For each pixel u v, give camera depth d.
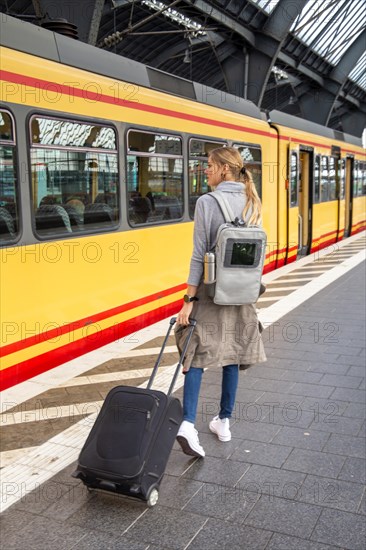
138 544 2.65
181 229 7.07
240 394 4.51
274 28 20.88
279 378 4.88
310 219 12.89
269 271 10.59
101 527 2.78
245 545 2.63
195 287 3.28
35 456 3.48
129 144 5.97
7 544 2.65
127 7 18.03
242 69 22.09
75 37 6.09
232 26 19.64
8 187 4.47
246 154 9.02
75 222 5.25
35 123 4.70
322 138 13.48
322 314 7.22
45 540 2.68
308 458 3.43
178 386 4.66
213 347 3.31
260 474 3.25
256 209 3.34
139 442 2.78
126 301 6.04
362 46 28.72
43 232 4.85
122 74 6.02
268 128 10.02
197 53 24.97
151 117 6.35
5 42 4.55
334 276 10.01
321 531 2.72
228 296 3.22
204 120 7.58
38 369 4.88
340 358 5.39
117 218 5.85
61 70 5.00
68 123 5.07
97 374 4.96
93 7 10.94
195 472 3.28
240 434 3.77
